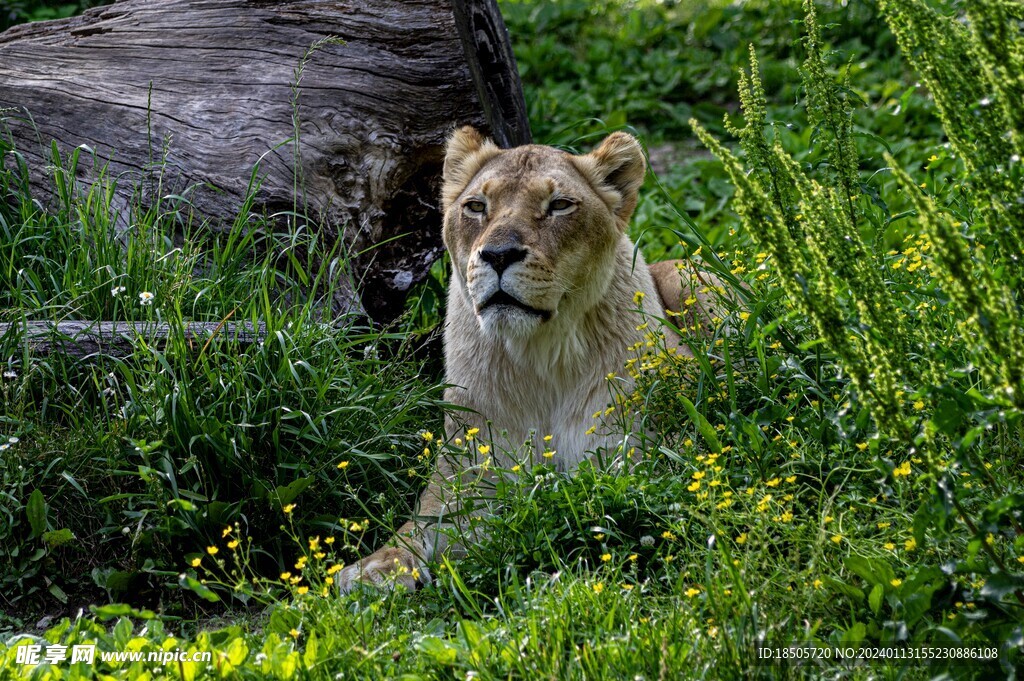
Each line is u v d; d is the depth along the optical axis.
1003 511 5.86
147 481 8.55
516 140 13.42
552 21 27.02
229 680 6.25
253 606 8.62
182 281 10.41
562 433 9.97
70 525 9.03
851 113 9.23
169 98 12.17
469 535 8.91
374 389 10.18
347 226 11.84
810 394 9.12
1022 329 5.92
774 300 9.13
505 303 9.33
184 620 7.93
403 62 11.98
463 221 10.07
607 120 21.95
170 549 8.95
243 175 11.72
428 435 8.98
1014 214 6.18
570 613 6.61
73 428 9.35
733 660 5.98
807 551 7.11
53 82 12.35
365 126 11.92
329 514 9.44
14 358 9.73
